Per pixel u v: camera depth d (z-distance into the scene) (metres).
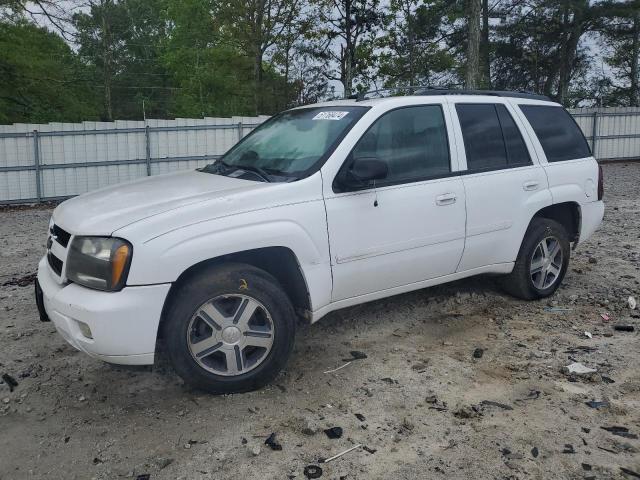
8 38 26.73
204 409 3.87
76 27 25.72
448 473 3.21
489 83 38.53
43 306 4.15
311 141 4.58
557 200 5.68
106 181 17.56
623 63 41.78
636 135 25.56
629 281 6.53
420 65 40.62
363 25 39.41
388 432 3.60
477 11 27.86
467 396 4.01
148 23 53.25
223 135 18.62
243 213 3.90
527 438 3.52
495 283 6.18
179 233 3.68
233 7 38.97
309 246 4.11
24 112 29.92
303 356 4.66
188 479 3.20
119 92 49.56
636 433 3.56
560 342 4.88
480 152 5.21
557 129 5.96
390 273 4.60
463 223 4.95
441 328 5.20
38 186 16.72
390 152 4.64
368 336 5.04
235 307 3.92
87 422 3.77
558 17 37.38
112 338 3.56
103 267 3.57
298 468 3.27
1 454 3.46
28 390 4.18
